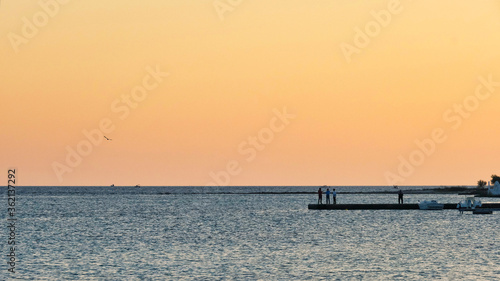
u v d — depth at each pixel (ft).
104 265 170.81
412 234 242.17
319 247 205.16
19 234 257.75
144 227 294.25
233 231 267.39
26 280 150.51
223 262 174.81
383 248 200.95
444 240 220.64
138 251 198.39
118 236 247.70
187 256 186.50
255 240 228.22
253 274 156.76
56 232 267.39
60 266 169.27
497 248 198.59
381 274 155.43
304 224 294.46
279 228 278.46
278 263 172.14
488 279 148.66
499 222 293.02
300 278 151.43
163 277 153.58
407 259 177.27
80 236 248.32
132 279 151.33
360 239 226.58
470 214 349.41
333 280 149.28
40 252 196.65
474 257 179.93
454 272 157.07
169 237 242.58
